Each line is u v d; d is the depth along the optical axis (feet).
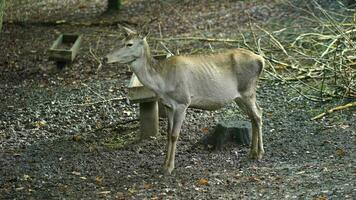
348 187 30.94
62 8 90.17
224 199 30.83
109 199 31.78
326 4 71.67
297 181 32.55
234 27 70.95
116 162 37.24
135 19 80.89
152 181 33.96
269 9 75.51
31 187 33.86
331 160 35.47
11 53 67.82
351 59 49.03
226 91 35.32
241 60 35.60
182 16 79.77
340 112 43.45
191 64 34.76
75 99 50.42
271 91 48.67
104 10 87.61
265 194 31.09
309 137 39.60
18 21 81.20
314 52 51.39
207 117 44.47
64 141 41.47
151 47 64.75
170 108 34.96
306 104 45.70
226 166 35.70
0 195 32.83
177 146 39.37
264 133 40.73
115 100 48.78
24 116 46.96
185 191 32.30
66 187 33.68
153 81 34.32
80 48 67.56
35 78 58.23
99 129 43.34
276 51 56.13
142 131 41.14
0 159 38.17
